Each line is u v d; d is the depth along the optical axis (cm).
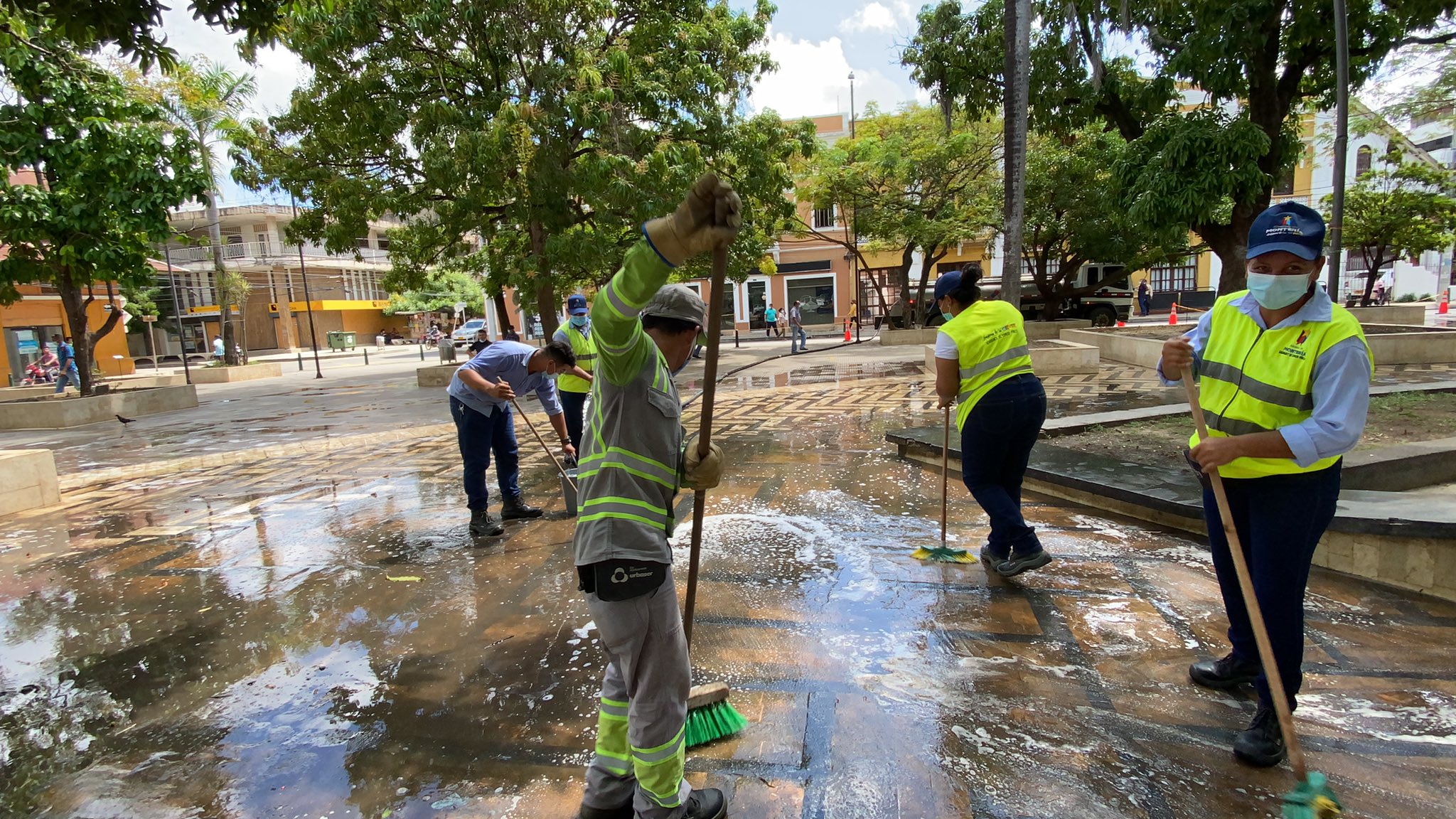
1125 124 991
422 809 230
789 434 798
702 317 221
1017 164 861
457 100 1191
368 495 643
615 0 1221
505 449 520
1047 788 226
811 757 245
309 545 506
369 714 286
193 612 396
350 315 4819
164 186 1248
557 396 532
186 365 1977
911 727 259
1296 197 2611
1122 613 340
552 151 1142
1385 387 757
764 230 1658
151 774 255
